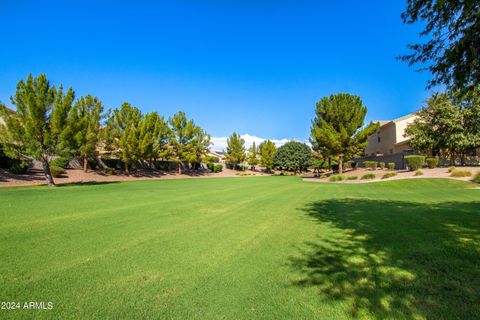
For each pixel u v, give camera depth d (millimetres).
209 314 2568
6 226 5934
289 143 54656
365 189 16141
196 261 3951
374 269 3596
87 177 25453
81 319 2469
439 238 4945
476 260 3832
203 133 40844
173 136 37562
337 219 6988
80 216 7152
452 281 3197
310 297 2883
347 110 26391
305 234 5488
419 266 3660
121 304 2734
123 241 4914
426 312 2564
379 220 6711
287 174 53438
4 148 17375
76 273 3473
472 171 17719
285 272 3553
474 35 3834
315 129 27781
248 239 5129
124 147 28422
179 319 2486
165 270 3607
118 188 16688
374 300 2801
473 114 21438
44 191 13953
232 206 9250
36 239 4957
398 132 31359
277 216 7461
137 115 31625
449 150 24297
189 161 38875
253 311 2619
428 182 16734
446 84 4523
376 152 38125
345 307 2680
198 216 7383
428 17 4242
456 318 2461
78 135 18109
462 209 8000
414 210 8047
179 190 15508
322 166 51875
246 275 3459
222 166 57594
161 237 5215
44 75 17531
